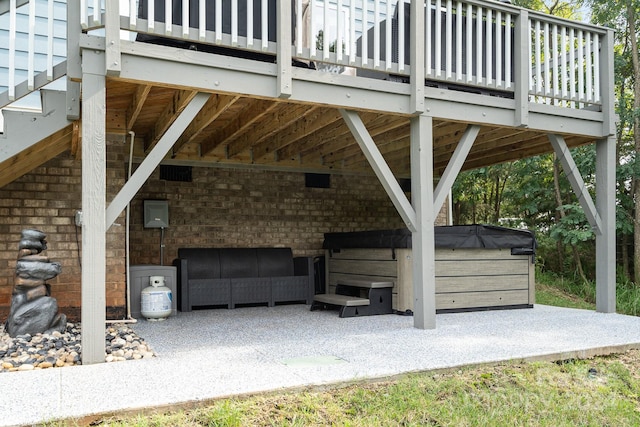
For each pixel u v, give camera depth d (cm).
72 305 533
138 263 676
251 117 504
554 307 662
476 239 616
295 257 743
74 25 372
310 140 646
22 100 577
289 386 296
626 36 1021
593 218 587
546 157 1081
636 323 520
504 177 1312
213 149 653
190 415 264
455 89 543
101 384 297
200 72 394
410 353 381
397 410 287
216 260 670
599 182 599
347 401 294
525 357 374
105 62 361
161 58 378
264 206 758
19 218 519
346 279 696
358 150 700
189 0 427
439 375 341
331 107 468
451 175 504
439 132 603
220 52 452
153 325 525
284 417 270
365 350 393
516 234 648
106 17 358
